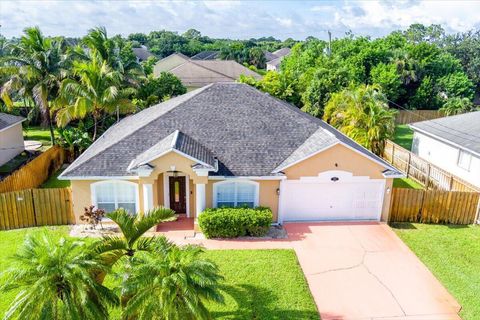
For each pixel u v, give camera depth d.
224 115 25.08
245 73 68.19
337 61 53.62
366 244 20.88
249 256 19.25
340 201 23.33
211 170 20.94
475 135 30.81
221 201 22.70
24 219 21.81
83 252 11.32
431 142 35.09
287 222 23.30
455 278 18.00
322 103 43.06
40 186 28.11
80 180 21.44
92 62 37.00
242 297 16.03
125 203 22.14
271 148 23.42
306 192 22.92
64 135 33.34
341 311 15.59
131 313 11.00
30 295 10.27
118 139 24.00
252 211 21.38
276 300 15.95
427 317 15.38
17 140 36.25
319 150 21.86
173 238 20.98
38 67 37.34
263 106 26.03
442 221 23.69
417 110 57.66
